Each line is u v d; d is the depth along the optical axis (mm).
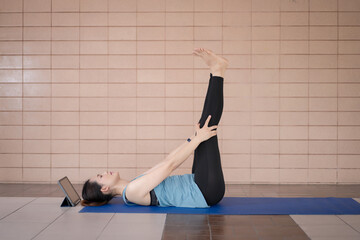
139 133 5328
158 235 2600
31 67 5363
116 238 2535
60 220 2990
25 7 5363
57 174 5352
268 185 5180
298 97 5285
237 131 5293
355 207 3457
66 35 5359
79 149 5344
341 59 5285
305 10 5289
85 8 5344
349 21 5281
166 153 5320
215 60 3348
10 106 5363
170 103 5324
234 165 5293
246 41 5305
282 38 5297
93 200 3477
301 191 4688
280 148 5289
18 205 3568
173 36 5324
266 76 5289
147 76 5328
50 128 5352
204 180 3338
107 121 5344
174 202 3395
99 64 5344
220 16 5305
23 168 5348
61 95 5348
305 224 2881
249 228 2773
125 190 3395
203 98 5309
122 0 5340
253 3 5305
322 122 5285
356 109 5281
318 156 5289
